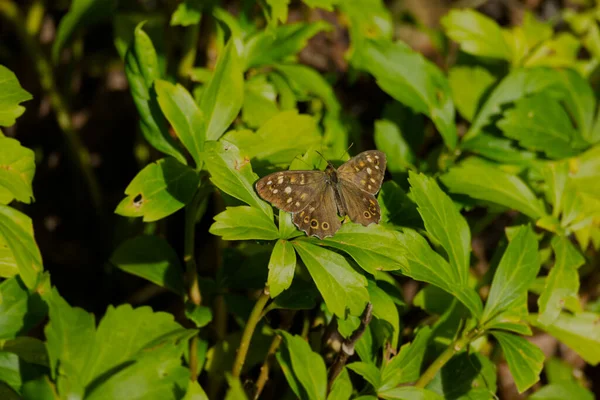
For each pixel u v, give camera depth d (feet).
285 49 3.48
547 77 3.55
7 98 3.28
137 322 3.24
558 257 3.36
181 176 3.28
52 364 3.19
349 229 3.23
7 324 3.25
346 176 3.27
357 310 3.20
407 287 3.66
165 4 3.67
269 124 3.36
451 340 3.37
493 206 3.44
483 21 3.67
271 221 3.22
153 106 3.31
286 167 3.32
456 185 3.40
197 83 3.51
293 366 3.25
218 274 3.39
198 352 3.35
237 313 3.37
